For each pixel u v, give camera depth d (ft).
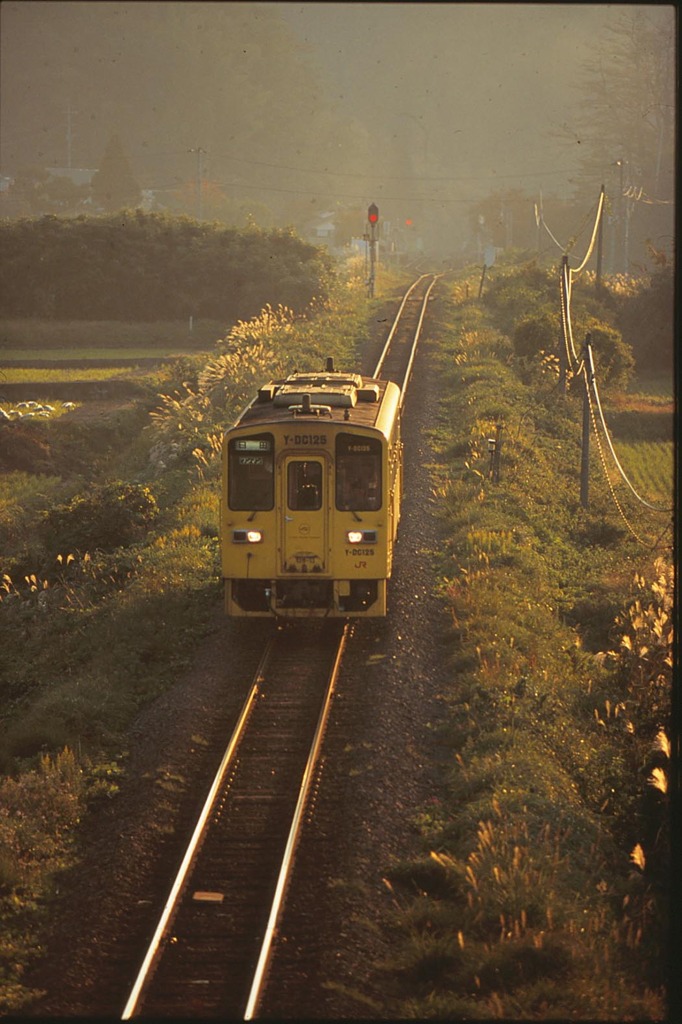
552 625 219.41
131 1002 106.22
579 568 268.00
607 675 198.49
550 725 170.19
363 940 117.39
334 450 194.59
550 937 113.91
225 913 122.93
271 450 194.90
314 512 195.62
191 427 419.54
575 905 121.80
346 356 522.06
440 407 426.10
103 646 215.31
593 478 362.53
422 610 224.33
